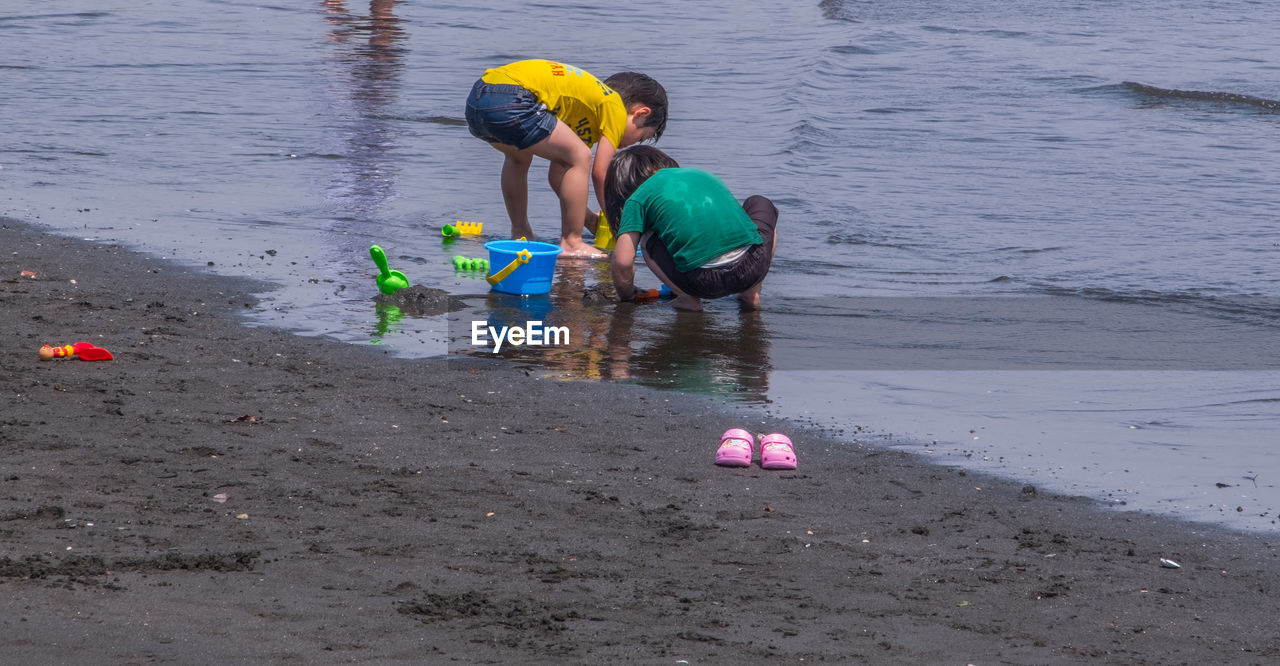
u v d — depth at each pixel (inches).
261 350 453.4
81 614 233.0
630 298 555.5
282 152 877.8
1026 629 255.8
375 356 456.8
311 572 264.7
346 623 238.1
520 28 1686.8
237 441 353.7
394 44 1492.4
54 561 259.6
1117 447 386.6
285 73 1243.2
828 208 758.5
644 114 651.5
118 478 317.7
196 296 526.3
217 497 308.5
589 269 614.2
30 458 327.6
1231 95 1219.2
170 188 755.4
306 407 390.9
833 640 244.4
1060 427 405.1
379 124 993.5
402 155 884.6
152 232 642.2
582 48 1512.1
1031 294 581.3
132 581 251.9
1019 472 363.6
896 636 248.4
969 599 271.0
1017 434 398.0
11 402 374.0
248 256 604.7
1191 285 597.0
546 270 561.9
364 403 399.5
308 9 1793.8
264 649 223.0
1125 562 298.4
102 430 354.9
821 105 1144.8
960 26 1787.6
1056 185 835.4
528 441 371.9
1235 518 330.3
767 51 1519.4
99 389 391.9
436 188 788.0
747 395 433.1
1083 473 362.9
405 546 284.5
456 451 358.3
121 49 1366.9
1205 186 837.8
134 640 223.0
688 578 275.1
